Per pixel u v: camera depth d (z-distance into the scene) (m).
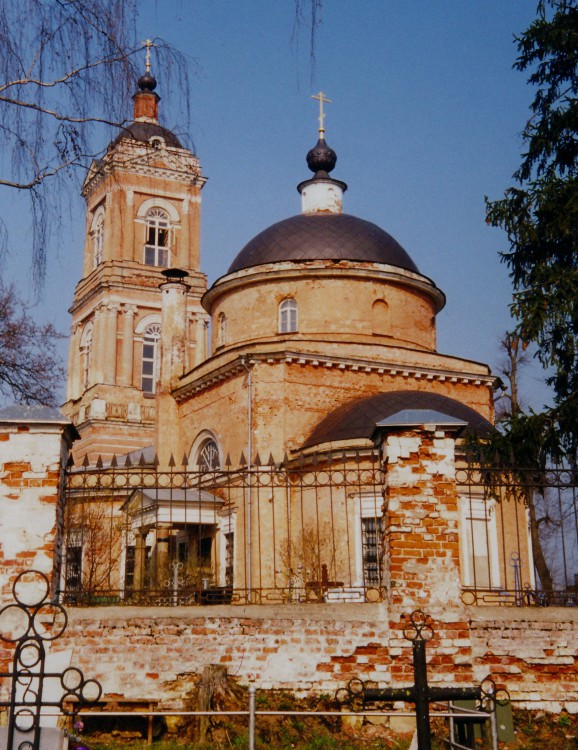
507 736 10.34
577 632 11.27
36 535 10.70
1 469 10.86
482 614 11.16
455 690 7.58
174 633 10.85
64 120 10.59
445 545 11.23
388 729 10.73
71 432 11.38
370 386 30.34
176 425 33.56
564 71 20.83
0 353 29.09
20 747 7.01
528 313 18.66
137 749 10.01
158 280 53.94
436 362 31.78
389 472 11.39
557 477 11.87
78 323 56.22
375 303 33.00
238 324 33.50
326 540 24.33
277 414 28.77
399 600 11.04
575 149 20.59
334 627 11.00
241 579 25.62
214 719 10.45
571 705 11.01
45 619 10.59
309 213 36.91
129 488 11.63
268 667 10.84
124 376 51.88
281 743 10.35
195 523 24.42
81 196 10.91
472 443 18.61
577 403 18.00
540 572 29.69
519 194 20.05
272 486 12.04
